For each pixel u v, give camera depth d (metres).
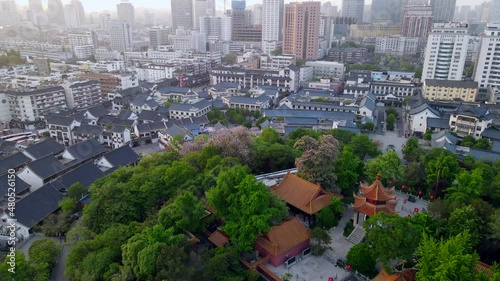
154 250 54.91
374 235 55.59
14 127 176.25
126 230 66.81
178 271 51.34
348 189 83.62
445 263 46.69
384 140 147.25
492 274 52.84
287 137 122.38
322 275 60.50
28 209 88.50
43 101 179.00
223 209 65.75
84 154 127.69
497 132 132.12
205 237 69.12
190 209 64.62
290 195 74.69
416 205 83.12
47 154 126.12
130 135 150.62
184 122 159.62
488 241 60.75
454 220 62.38
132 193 78.25
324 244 65.62
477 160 104.62
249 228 59.75
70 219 88.81
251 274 56.56
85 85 199.62
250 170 87.44
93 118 169.00
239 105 189.38
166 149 125.06
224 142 93.69
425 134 140.38
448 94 190.25
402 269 56.53
